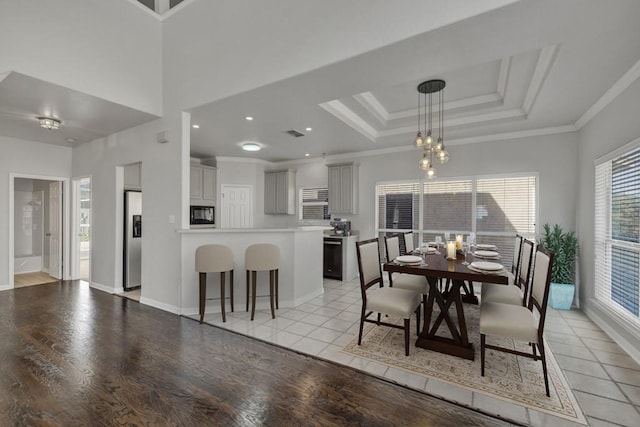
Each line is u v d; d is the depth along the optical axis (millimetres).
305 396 2002
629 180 2799
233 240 3789
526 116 3885
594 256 3445
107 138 4730
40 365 2379
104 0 3357
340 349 2684
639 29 2012
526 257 3070
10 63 2715
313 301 4156
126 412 1835
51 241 5723
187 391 2051
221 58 3283
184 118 3707
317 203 6574
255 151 5949
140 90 3666
